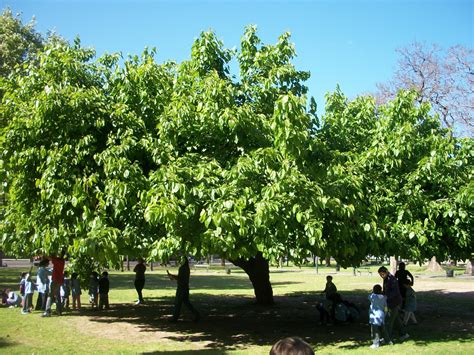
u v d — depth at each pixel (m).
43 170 9.51
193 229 8.77
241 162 8.77
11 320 13.43
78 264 16.42
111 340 10.73
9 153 9.77
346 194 9.59
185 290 13.63
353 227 9.65
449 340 10.71
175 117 9.52
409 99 11.39
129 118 9.95
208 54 11.70
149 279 32.72
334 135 11.95
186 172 8.69
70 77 10.78
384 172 11.12
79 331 11.84
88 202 9.02
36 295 19.64
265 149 8.69
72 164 9.37
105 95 11.09
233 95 10.29
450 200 10.74
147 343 10.44
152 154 9.53
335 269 50.41
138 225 9.28
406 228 10.18
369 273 40.25
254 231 8.47
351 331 12.12
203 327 12.75
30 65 11.17
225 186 8.60
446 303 18.08
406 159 11.09
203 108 9.74
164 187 8.36
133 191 8.98
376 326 9.84
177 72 12.24
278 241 8.84
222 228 8.43
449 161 10.77
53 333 11.48
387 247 10.02
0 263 44.75
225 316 14.86
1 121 10.80
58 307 14.72
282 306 17.33
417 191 10.44
